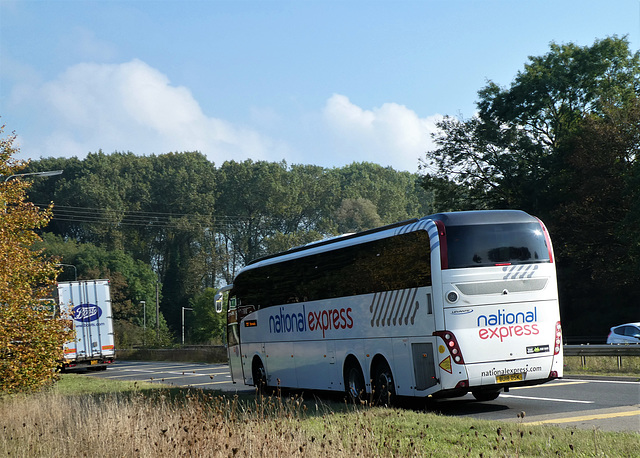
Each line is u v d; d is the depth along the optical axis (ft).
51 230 507.71
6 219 75.56
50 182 522.47
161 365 182.09
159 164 563.48
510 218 57.67
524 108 224.74
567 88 224.33
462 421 48.37
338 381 69.41
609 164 193.26
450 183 237.66
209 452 35.45
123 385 100.01
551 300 57.36
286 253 81.66
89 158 543.80
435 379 55.42
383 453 35.01
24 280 75.46
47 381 80.69
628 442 37.88
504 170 223.10
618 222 185.37
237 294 92.84
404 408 61.98
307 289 75.00
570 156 202.28
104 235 505.25
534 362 56.13
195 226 512.63
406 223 60.85
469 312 55.36
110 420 45.11
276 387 81.46
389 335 61.16
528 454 36.91
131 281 478.59
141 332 338.13
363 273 65.21
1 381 73.67
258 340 86.07
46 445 44.42
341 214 520.83
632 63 225.56
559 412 54.95
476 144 228.02
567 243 209.26
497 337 55.62
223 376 121.60
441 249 55.93
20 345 74.74
